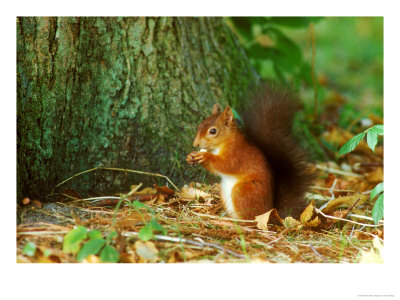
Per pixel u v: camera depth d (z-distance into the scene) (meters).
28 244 5.28
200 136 7.07
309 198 7.95
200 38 8.62
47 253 5.29
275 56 10.81
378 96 15.14
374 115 11.80
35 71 6.85
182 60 8.20
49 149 7.03
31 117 6.84
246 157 7.01
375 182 8.66
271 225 6.75
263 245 6.06
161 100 7.95
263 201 6.87
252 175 6.95
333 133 11.17
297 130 9.97
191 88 8.23
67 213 6.43
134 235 5.77
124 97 7.67
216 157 7.00
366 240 6.54
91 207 6.80
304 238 6.45
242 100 8.92
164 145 7.89
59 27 7.01
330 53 17.98
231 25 10.89
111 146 7.58
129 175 7.64
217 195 7.71
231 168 6.98
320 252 6.07
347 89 16.00
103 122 7.54
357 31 19.00
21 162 6.71
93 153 7.48
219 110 7.58
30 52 6.80
